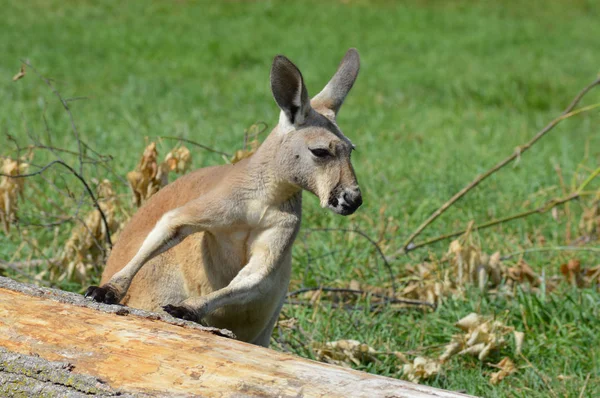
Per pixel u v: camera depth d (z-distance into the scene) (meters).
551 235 13.57
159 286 8.38
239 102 22.94
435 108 23.84
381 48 32.91
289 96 8.05
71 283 10.53
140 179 10.52
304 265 11.59
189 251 8.34
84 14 34.31
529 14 43.00
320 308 10.49
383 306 10.77
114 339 6.16
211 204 7.98
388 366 9.27
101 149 15.59
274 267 8.03
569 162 17.22
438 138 19.64
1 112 18.97
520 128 21.75
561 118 12.48
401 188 14.98
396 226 12.52
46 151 15.23
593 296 10.70
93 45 28.95
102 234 10.76
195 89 23.91
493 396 8.52
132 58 27.66
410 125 21.12
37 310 6.46
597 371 9.03
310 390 5.54
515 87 26.38
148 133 17.20
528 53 33.50
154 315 6.69
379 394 5.43
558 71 30.20
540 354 9.62
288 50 30.84
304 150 7.93
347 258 11.84
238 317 8.29
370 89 26.03
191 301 7.45
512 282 11.34
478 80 27.52
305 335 9.65
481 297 10.62
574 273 11.27
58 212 12.46
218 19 36.22
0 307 6.45
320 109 8.52
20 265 10.95
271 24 36.12
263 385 5.64
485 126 21.55
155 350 6.03
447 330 10.09
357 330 10.02
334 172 7.92
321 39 33.66
